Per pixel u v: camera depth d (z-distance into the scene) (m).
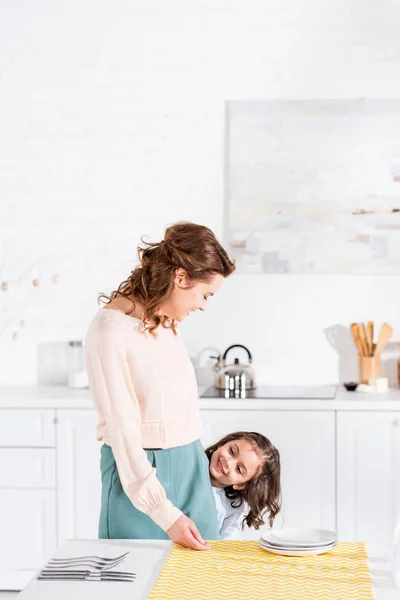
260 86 4.17
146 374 2.20
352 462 3.68
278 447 3.70
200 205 4.21
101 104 4.23
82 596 1.67
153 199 4.23
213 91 4.19
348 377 4.17
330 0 4.13
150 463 2.19
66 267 4.27
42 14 4.23
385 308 4.16
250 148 4.17
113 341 2.15
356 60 4.13
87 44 4.23
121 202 4.24
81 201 4.26
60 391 4.03
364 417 3.67
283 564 1.85
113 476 2.23
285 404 3.69
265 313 4.20
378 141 4.12
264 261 4.19
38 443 3.81
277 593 1.67
